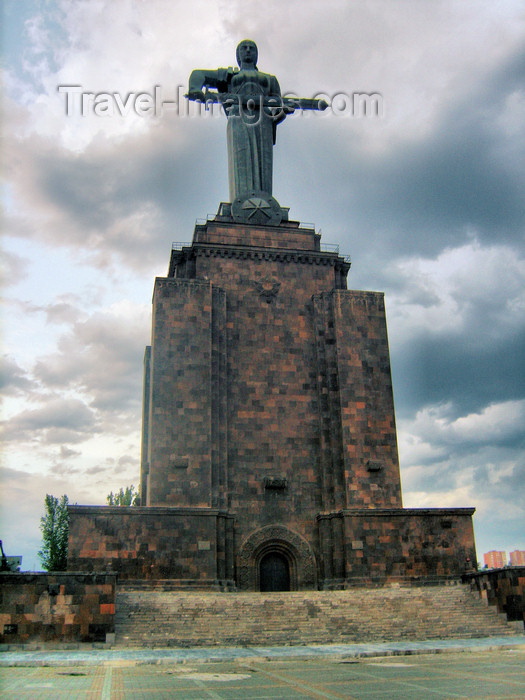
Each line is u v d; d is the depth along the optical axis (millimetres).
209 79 63781
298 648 29734
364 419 51000
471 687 16547
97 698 15594
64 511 66438
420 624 34969
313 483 50812
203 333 51281
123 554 43625
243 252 55719
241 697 15461
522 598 34688
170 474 47406
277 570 49344
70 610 31141
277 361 53406
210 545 45031
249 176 60469
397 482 49750
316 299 54906
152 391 49094
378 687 16891
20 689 17406
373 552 46812
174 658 25094
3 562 33188
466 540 47750
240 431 51125
